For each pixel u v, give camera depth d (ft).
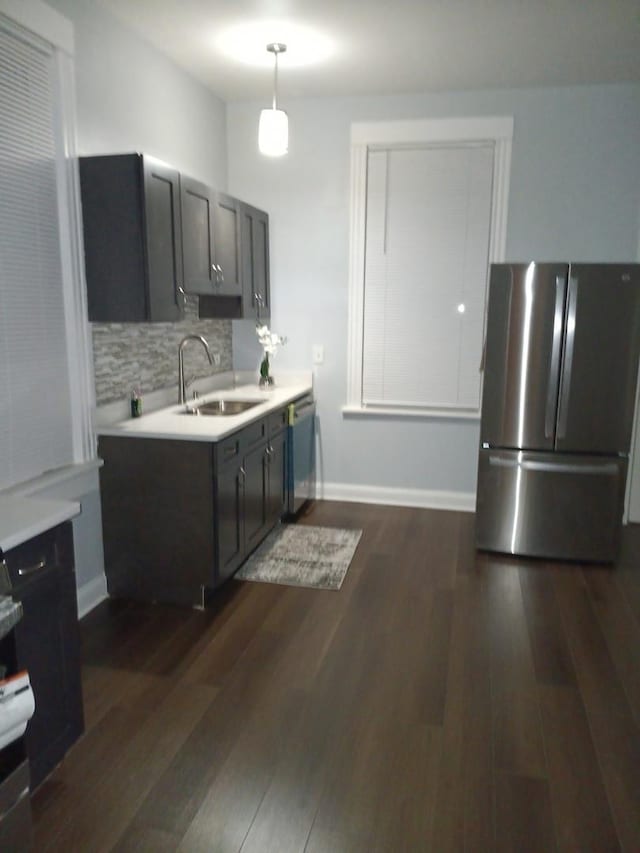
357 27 10.22
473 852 5.63
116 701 7.68
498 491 12.13
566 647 9.00
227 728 7.22
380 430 15.15
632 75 12.41
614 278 11.09
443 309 14.38
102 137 9.86
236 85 13.28
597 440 11.68
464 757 6.79
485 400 11.98
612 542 11.87
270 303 15.15
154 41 10.94
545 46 10.96
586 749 6.95
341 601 10.33
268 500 12.25
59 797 6.17
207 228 11.27
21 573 5.74
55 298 9.00
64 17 8.68
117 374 10.57
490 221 13.82
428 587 10.87
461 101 13.53
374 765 6.66
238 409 12.91
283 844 5.67
